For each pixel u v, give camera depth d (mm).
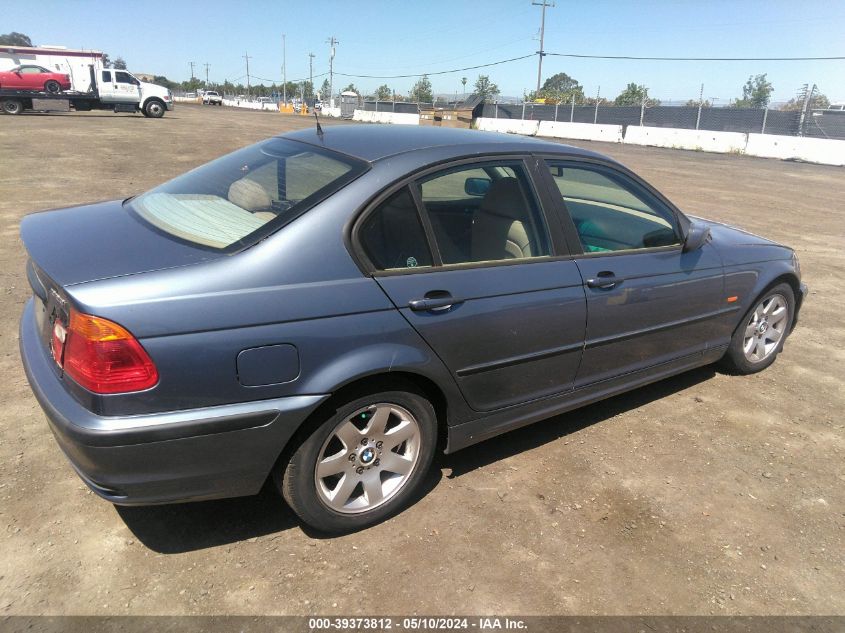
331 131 3246
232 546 2562
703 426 3777
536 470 3229
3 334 4418
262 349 2234
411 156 2754
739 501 3061
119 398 2066
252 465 2330
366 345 2443
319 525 2590
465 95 53656
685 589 2479
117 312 2053
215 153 16438
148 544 2543
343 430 2525
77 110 34375
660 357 3727
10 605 2203
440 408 2904
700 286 3771
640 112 35281
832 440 3684
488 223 2924
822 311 6129
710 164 21844
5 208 8484
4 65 35844
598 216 3393
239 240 2371
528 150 3170
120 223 2689
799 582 2553
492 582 2451
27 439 3180
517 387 3049
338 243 2432
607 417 3846
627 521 2863
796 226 10633
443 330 2648
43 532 2562
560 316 3059
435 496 2973
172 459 2176
